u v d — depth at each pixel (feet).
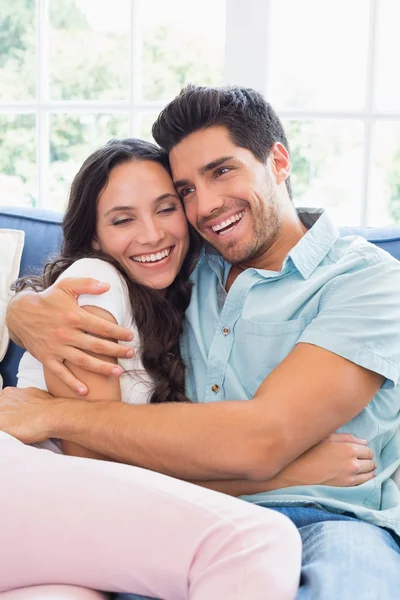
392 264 4.50
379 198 7.86
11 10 8.17
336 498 4.18
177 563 3.14
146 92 8.03
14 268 5.73
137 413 4.02
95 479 3.47
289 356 4.14
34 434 4.17
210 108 4.44
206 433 3.86
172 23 7.88
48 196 8.20
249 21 7.20
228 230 4.59
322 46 7.77
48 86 8.14
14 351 5.62
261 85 7.29
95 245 4.92
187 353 4.81
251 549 3.10
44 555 3.32
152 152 4.71
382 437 4.51
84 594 3.32
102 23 8.04
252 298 4.61
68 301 4.31
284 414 3.86
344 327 4.11
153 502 3.33
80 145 8.21
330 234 4.71
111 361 4.38
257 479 3.93
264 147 4.61
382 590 3.26
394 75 7.66
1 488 3.49
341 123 7.80
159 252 4.71
